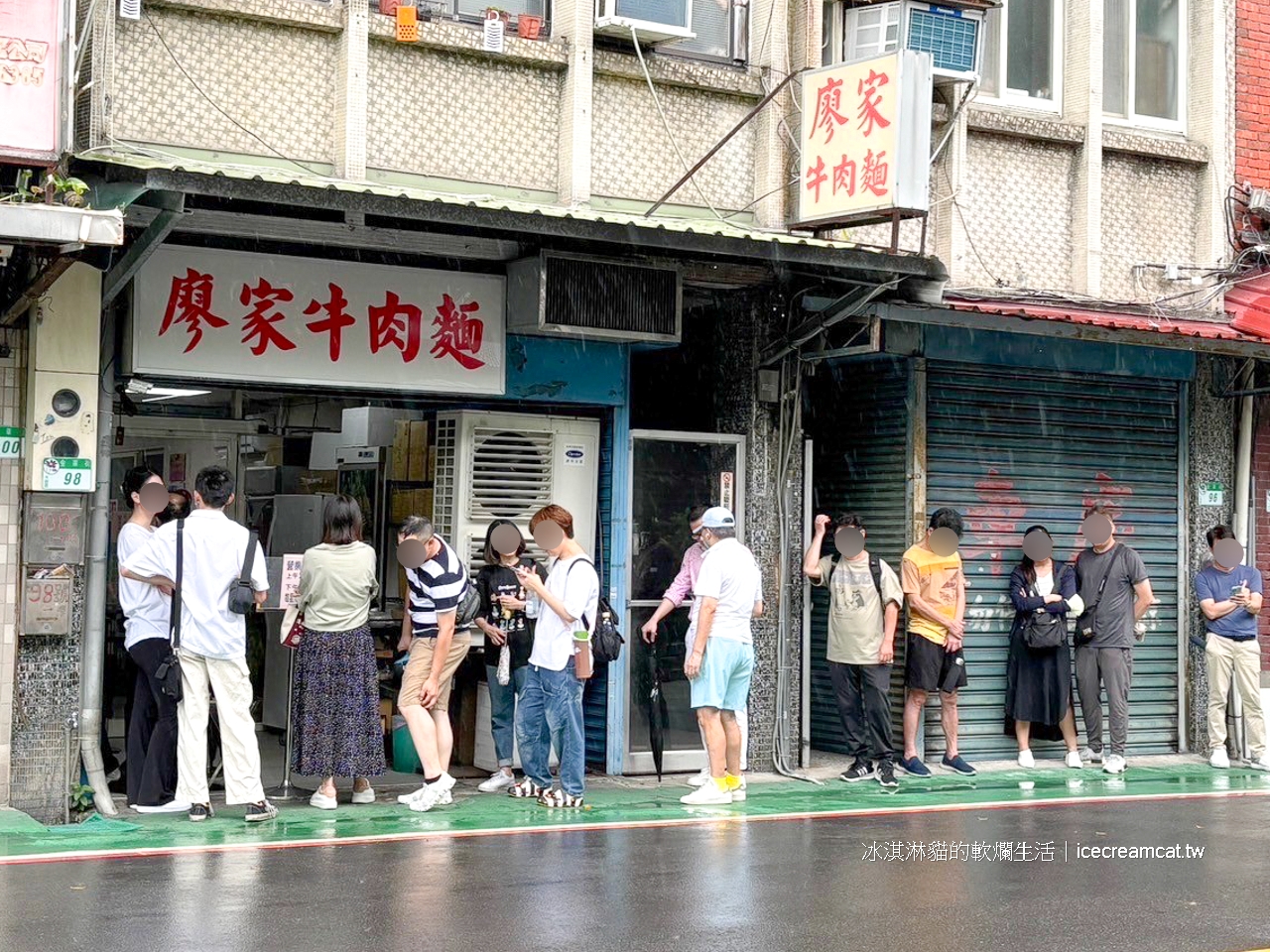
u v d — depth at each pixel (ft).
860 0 38.09
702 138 37.01
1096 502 43.32
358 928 20.85
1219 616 42.24
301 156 32.24
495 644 33.73
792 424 38.91
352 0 32.30
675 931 21.04
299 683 30.68
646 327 34.91
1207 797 35.99
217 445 41.73
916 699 38.68
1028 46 42.88
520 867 25.45
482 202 29.17
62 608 28.96
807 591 39.27
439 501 36.11
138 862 25.23
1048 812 33.09
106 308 30.42
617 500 37.09
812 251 32.71
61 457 28.94
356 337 33.09
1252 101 45.32
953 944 20.58
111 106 29.73
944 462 41.01
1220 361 45.01
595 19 35.04
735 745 33.45
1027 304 40.37
